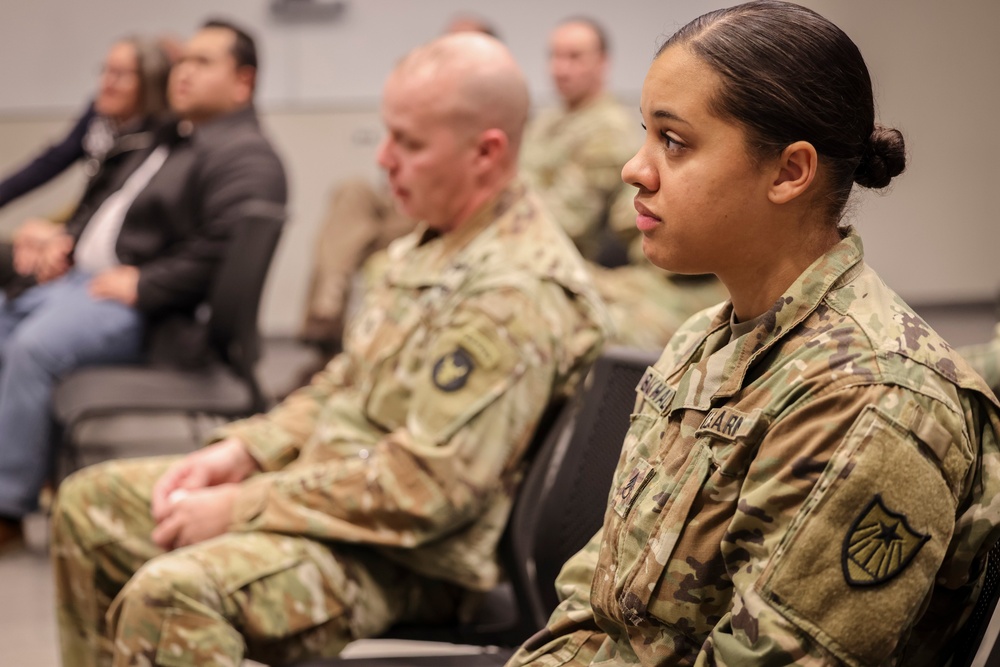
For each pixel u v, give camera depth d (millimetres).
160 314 3535
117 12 7156
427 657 1734
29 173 4855
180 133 3812
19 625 2994
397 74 1964
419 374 1832
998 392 1412
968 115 7645
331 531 1740
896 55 7562
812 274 1112
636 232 4277
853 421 1014
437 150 1915
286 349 7270
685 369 1238
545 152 4766
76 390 3275
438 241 1987
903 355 1039
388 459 1741
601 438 1685
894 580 989
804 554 995
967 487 1058
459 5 7086
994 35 7547
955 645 1109
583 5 7008
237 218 3391
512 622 1835
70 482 2104
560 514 1710
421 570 1772
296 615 1707
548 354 1770
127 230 3676
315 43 7172
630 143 4668
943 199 7742
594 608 1220
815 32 1083
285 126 7223
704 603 1103
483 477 1723
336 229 5355
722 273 1149
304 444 2104
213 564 1683
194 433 4129
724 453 1098
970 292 7852
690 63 1097
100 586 2070
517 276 1805
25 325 3545
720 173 1092
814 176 1091
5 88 7184
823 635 986
